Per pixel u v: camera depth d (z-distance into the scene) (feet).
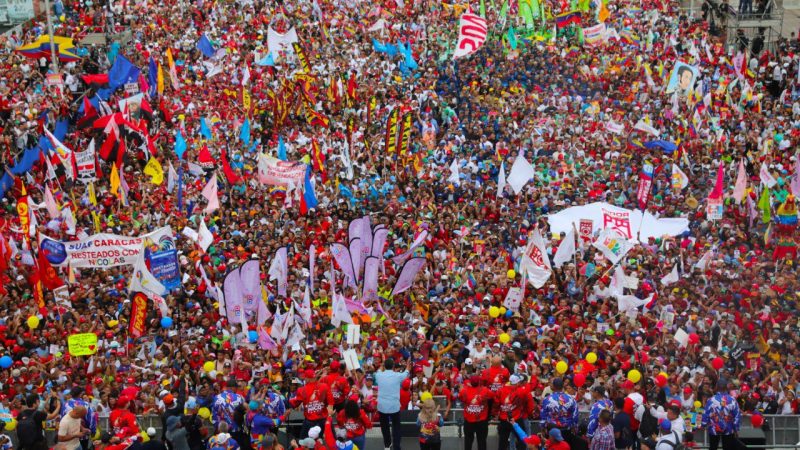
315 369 111.04
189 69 251.80
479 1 290.97
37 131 203.62
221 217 172.04
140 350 125.59
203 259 150.41
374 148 204.54
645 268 151.12
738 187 174.91
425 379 117.08
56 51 238.89
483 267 151.84
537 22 268.62
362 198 184.14
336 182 185.16
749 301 138.00
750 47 275.18
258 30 273.13
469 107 229.25
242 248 155.84
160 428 106.52
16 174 184.14
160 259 139.54
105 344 125.90
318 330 131.75
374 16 281.33
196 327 131.54
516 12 284.82
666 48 255.91
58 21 272.92
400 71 253.65
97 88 227.20
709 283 146.72
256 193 182.39
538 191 181.27
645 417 99.60
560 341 124.16
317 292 144.87
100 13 276.41
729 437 100.37
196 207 173.47
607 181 189.37
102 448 97.66
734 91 232.32
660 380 107.65
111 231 164.14
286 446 107.14
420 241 145.89
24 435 98.43
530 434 104.37
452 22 282.56
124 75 226.38
